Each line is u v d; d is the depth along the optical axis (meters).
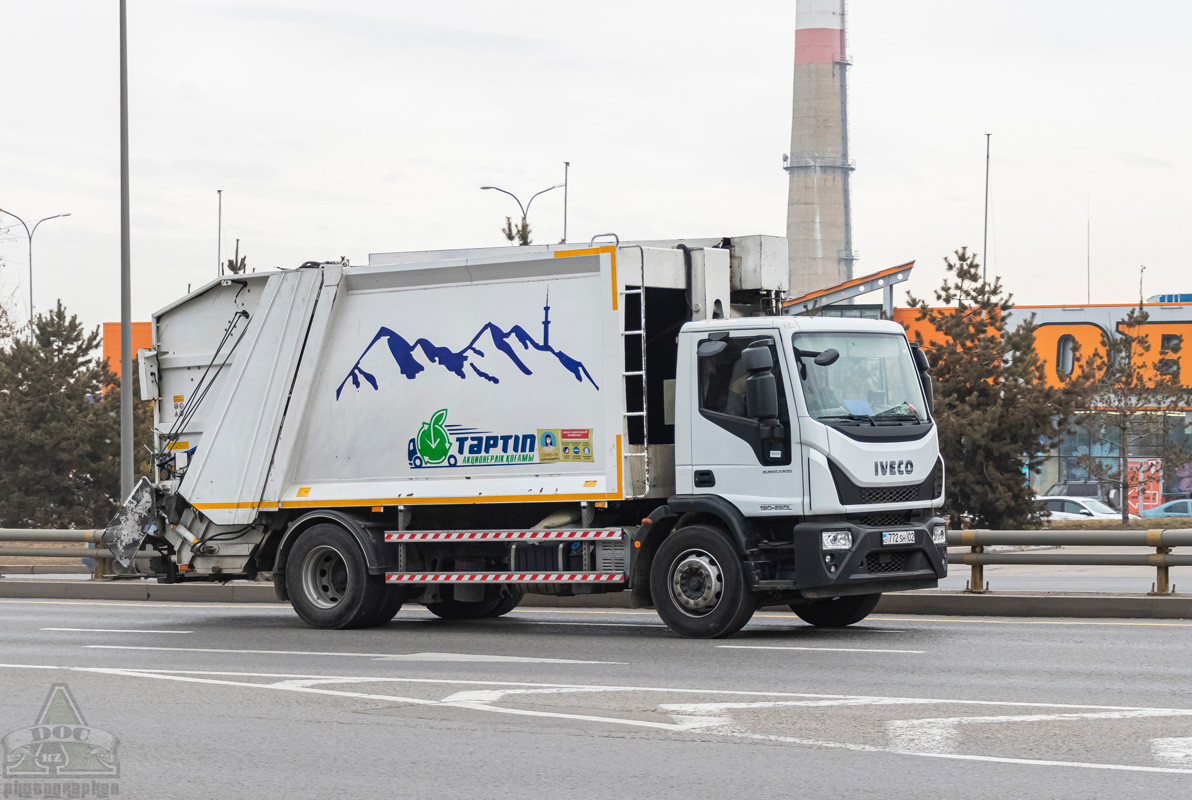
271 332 16.86
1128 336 50.34
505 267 15.34
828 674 11.28
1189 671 11.24
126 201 27.12
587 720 9.30
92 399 44.34
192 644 14.46
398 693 10.62
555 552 15.16
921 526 14.34
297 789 7.50
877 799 7.02
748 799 7.08
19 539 22.62
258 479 16.86
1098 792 7.07
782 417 13.91
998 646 13.05
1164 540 15.93
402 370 16.03
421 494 15.75
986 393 40.16
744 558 14.02
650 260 14.79
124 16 27.42
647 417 14.66
